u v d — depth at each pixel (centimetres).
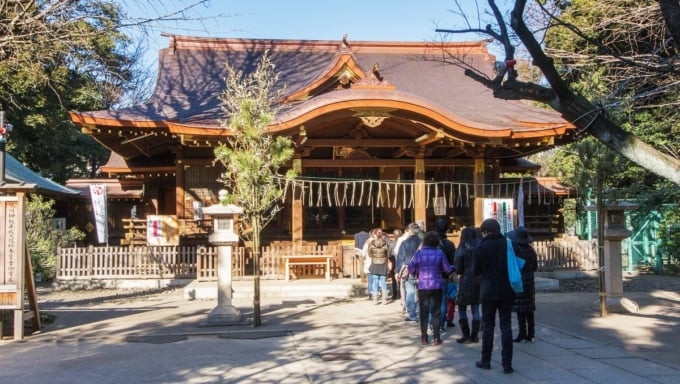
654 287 1758
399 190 2200
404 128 1897
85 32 1124
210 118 1861
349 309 1342
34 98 2636
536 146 2055
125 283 1816
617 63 1084
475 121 1970
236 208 1127
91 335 1026
